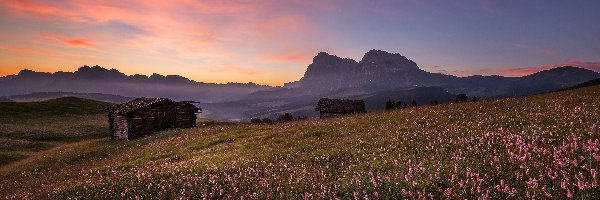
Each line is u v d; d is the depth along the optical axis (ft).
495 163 37.83
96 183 61.11
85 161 132.46
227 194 43.06
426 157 47.52
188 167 72.43
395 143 65.10
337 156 61.82
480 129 63.72
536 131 52.49
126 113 191.42
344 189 38.47
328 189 38.73
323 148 75.72
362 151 61.41
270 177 50.06
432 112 105.60
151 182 55.31
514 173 33.96
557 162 33.96
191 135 150.20
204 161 82.43
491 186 31.30
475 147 47.55
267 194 40.73
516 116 73.15
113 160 115.96
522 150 42.39
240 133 133.80
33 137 228.43
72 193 54.80
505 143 47.39
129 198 47.01
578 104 77.00
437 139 60.29
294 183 44.04
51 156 154.20
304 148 80.18
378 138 74.79
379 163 48.91
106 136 244.83
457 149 49.55
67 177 91.45
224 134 135.64
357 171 45.55
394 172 41.19
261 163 64.95
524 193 29.17
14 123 264.31
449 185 33.81
